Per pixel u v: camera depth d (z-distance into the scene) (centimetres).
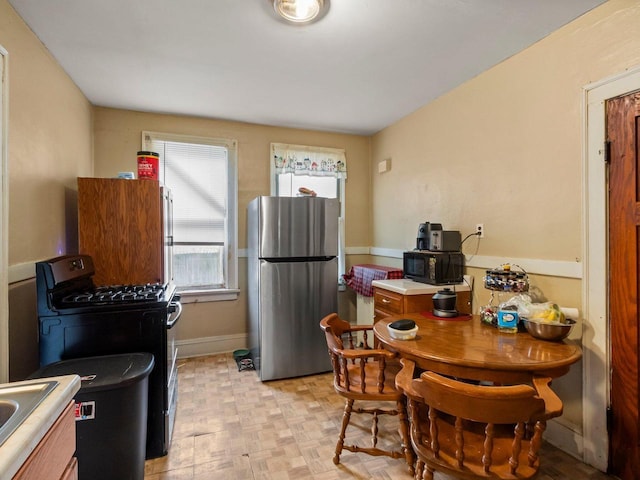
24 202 180
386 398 168
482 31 194
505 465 119
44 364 170
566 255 190
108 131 311
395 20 184
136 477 152
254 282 303
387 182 372
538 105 205
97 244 232
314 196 310
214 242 349
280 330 286
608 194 171
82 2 169
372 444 194
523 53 215
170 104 304
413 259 282
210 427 212
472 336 173
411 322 174
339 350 174
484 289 243
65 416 87
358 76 251
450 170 278
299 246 292
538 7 173
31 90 190
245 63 231
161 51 215
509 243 226
